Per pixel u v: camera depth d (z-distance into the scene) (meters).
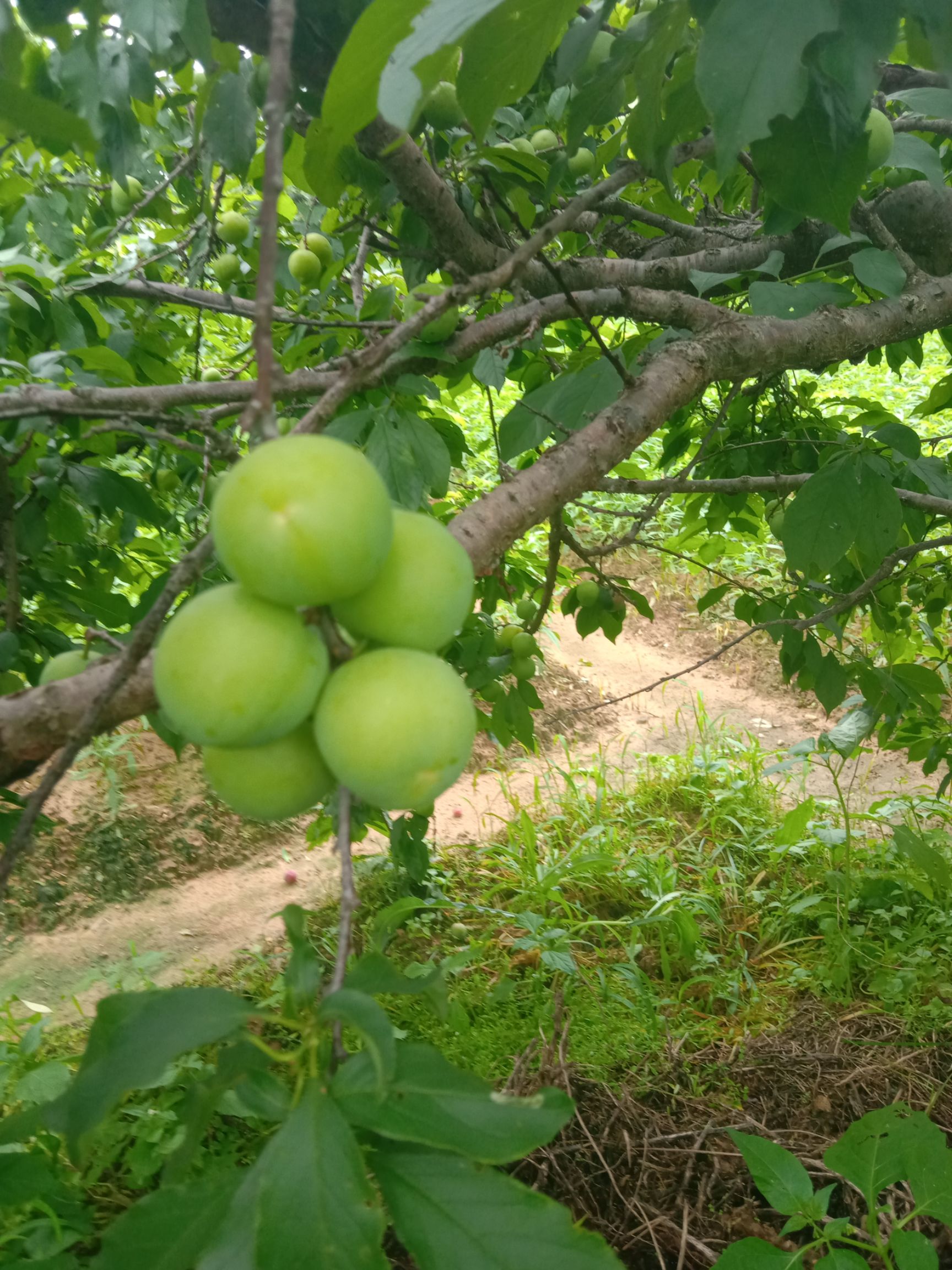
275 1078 1.18
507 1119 1.10
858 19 1.42
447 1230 1.09
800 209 1.88
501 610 8.37
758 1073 3.85
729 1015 4.36
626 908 5.19
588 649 8.59
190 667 1.16
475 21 1.32
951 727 4.59
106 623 3.34
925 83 3.19
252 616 1.17
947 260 3.51
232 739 1.19
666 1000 4.30
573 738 7.17
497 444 3.17
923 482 3.80
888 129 2.56
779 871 5.43
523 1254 1.07
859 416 4.51
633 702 7.75
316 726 1.24
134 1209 1.13
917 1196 2.45
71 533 3.40
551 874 5.02
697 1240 3.00
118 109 2.55
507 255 2.97
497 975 4.59
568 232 3.54
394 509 1.37
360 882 5.49
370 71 1.54
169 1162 1.15
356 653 1.31
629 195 3.74
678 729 7.30
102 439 2.97
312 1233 1.01
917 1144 2.55
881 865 5.32
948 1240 2.99
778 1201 2.51
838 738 4.65
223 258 3.67
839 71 1.44
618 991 4.42
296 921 1.31
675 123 2.17
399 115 1.37
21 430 2.90
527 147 3.17
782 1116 3.62
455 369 2.75
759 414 4.79
